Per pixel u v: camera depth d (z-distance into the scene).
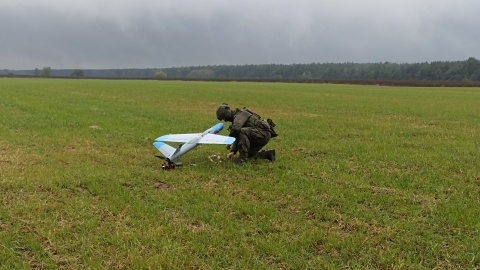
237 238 4.45
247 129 7.72
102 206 5.35
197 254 4.12
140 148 9.32
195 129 12.35
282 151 9.27
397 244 4.34
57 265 3.87
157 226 4.73
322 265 3.93
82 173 6.87
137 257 3.95
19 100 21.33
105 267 3.82
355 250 4.21
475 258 4.01
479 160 8.25
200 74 199.25
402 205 5.52
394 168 7.68
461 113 18.86
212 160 7.96
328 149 9.46
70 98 24.33
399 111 19.69
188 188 6.25
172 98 27.02
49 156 8.20
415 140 10.93
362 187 6.34
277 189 6.15
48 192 5.92
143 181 6.59
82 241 4.32
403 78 139.38
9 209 5.17
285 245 4.31
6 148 8.87
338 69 168.38
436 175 7.05
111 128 12.07
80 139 10.11
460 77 126.44
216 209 5.34
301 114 18.03
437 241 4.39
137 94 30.94
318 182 6.54
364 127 13.56
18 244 4.28
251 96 30.83
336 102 25.58
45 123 12.65
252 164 7.77
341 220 4.98
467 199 5.75
